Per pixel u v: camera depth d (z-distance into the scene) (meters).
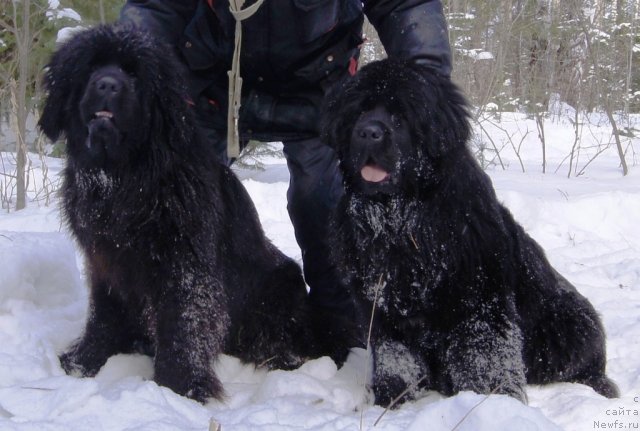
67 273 2.88
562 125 8.76
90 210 2.24
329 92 2.38
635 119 9.39
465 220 2.15
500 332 2.16
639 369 2.45
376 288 2.17
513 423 1.67
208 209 2.25
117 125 2.09
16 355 2.29
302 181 2.71
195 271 2.23
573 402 2.12
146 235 2.20
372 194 2.17
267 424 1.87
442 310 2.18
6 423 1.78
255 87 2.65
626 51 9.79
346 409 2.19
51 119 2.24
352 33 2.60
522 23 7.62
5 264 2.62
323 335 2.62
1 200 4.58
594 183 5.44
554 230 4.20
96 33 2.20
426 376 2.26
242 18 2.36
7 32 5.56
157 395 1.96
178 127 2.20
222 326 2.31
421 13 2.46
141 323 2.42
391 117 2.11
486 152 7.12
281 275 2.60
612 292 3.26
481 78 7.04
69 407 1.90
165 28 2.58
